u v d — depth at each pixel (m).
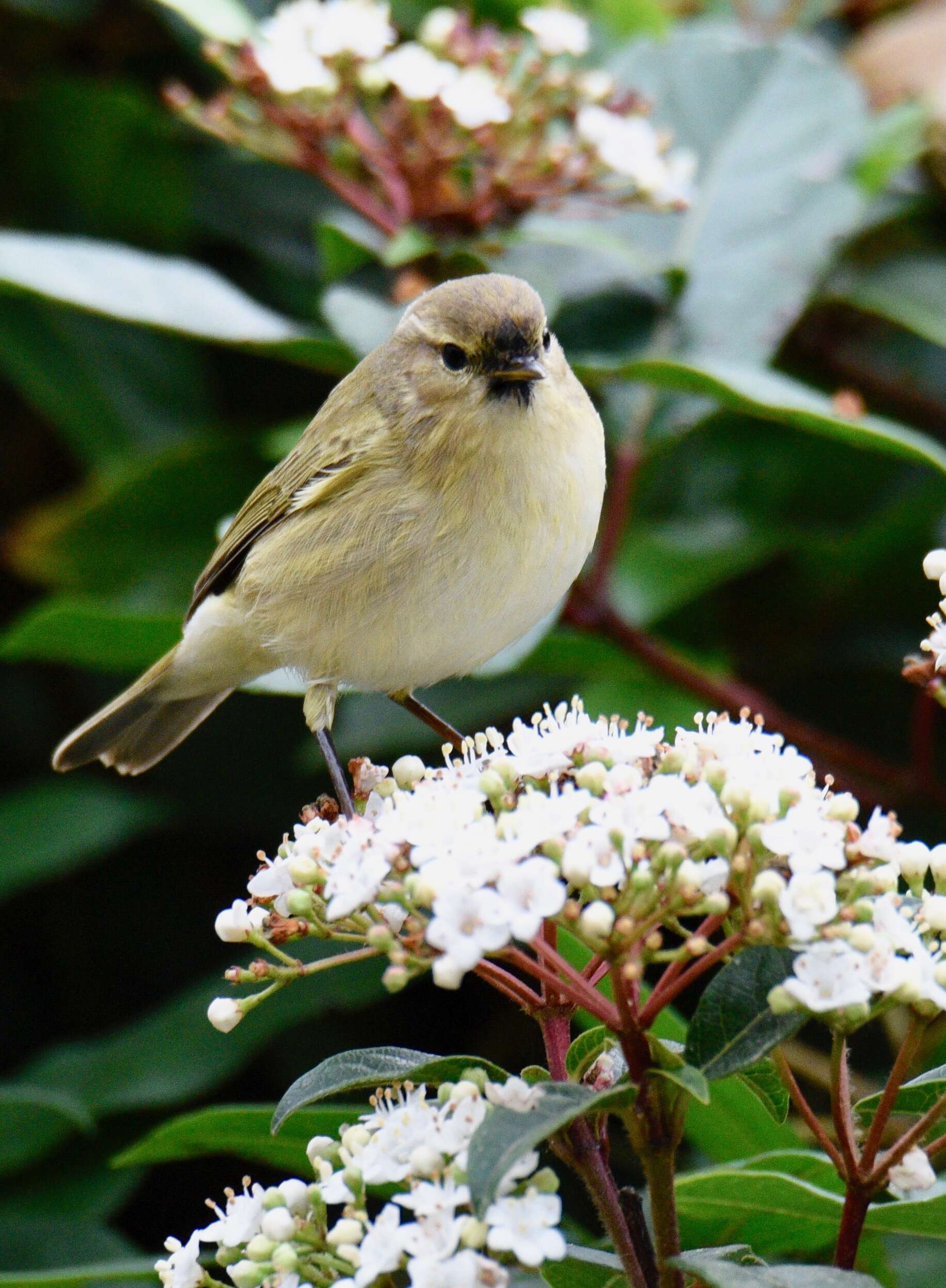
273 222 11.30
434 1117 4.84
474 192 9.63
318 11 9.53
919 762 9.20
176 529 10.66
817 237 10.08
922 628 10.59
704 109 10.72
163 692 9.15
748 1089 6.48
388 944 4.84
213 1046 8.78
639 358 9.75
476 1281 4.45
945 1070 5.60
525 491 7.57
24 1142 8.55
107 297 8.77
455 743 8.57
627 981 4.64
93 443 10.98
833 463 10.88
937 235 11.24
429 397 7.65
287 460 8.49
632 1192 5.24
